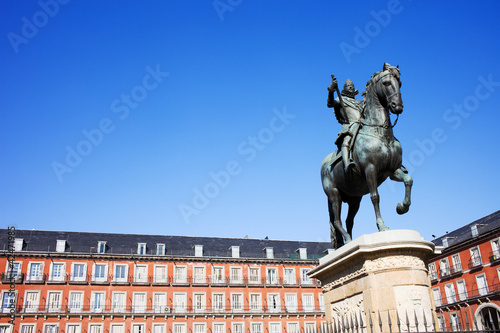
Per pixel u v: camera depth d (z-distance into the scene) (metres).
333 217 7.09
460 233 44.19
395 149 6.14
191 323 40.91
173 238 46.94
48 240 41.78
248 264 45.16
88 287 39.44
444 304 37.19
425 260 5.71
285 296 44.75
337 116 7.12
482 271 35.22
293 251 49.44
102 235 44.66
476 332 4.54
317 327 6.16
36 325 36.88
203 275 43.47
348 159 6.30
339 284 6.12
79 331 37.75
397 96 5.93
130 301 40.12
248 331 42.25
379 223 5.83
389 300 5.27
